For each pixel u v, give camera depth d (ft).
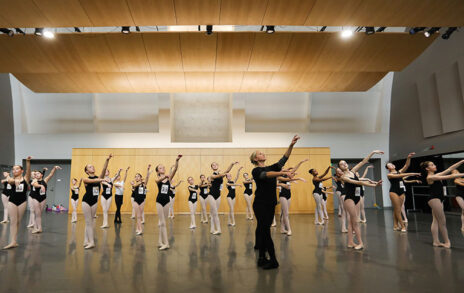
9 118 47.62
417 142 43.98
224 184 45.09
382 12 22.09
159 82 35.19
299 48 28.25
